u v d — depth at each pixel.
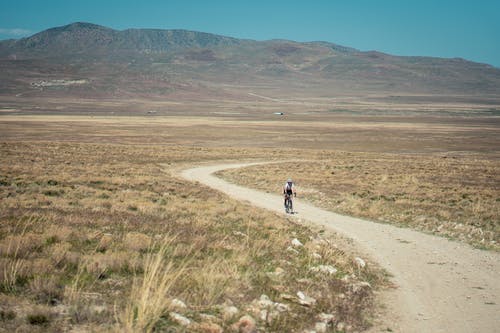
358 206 31.81
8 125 153.12
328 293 12.23
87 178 38.91
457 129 173.88
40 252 13.62
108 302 9.92
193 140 121.00
